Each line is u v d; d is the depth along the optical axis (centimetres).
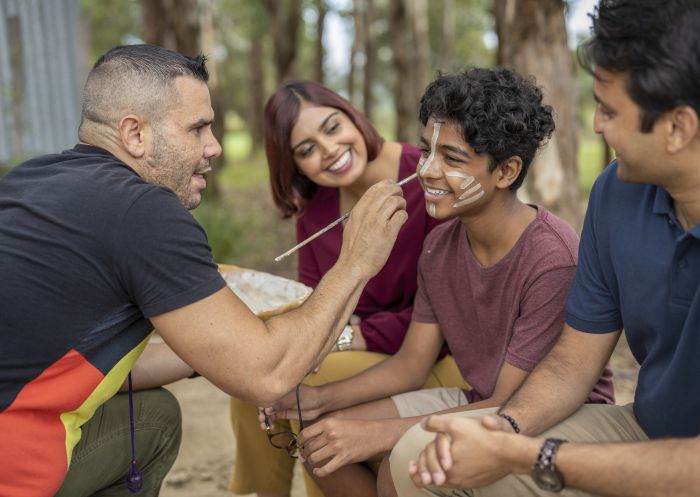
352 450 210
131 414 223
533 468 157
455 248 230
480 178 206
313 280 307
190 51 831
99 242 177
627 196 180
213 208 787
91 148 199
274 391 188
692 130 149
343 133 276
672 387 171
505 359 214
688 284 165
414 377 241
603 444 154
